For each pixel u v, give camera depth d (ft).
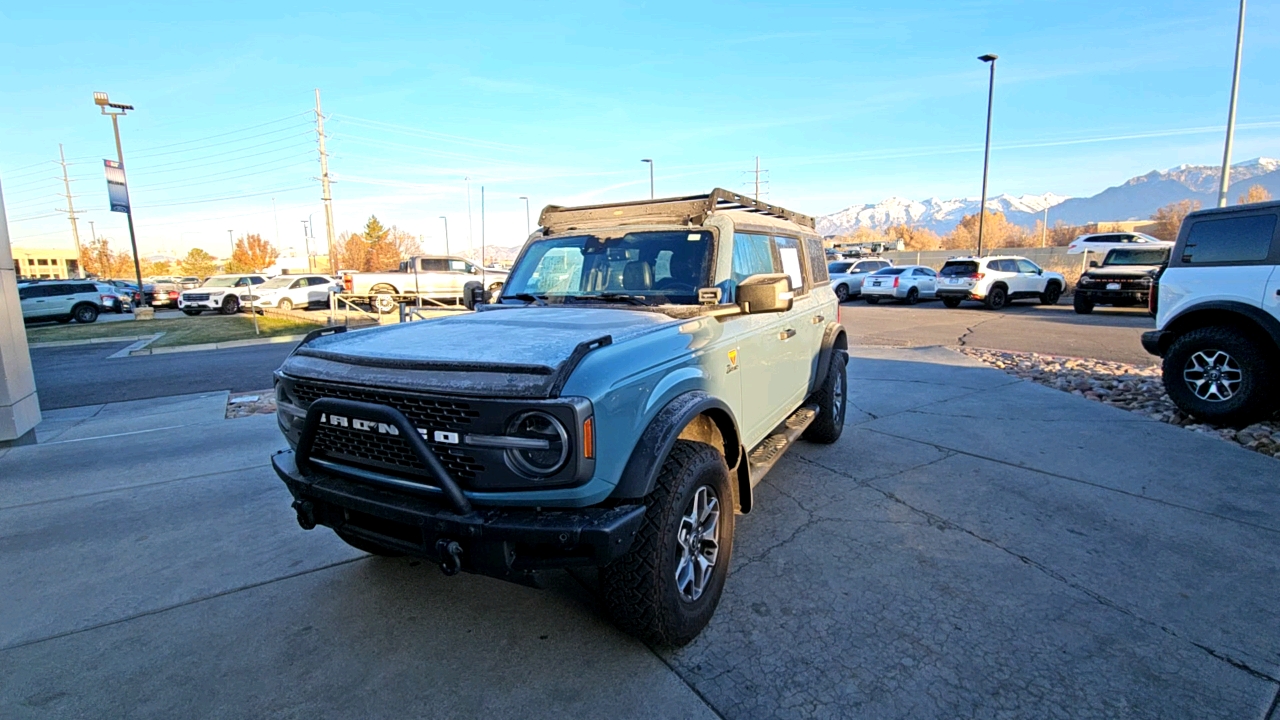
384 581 11.38
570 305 12.44
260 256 266.16
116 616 10.42
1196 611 9.81
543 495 7.59
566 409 7.27
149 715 8.08
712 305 11.20
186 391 31.40
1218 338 19.27
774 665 8.76
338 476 9.06
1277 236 18.39
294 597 10.89
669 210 13.00
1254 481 15.16
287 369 9.67
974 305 75.82
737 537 12.67
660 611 8.54
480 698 8.23
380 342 9.68
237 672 8.91
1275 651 8.84
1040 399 24.32
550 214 14.89
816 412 16.90
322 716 8.00
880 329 50.16
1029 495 14.57
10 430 21.26
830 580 10.96
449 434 7.73
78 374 37.83
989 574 11.06
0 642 9.75
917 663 8.72
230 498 15.75
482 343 8.96
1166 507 13.73
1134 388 25.39
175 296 121.08
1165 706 7.82
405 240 266.16
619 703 8.07
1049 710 7.79
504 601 10.63
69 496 16.10
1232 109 60.80
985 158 79.15
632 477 8.07
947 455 17.61
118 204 99.81
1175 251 20.94
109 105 98.63
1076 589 10.52
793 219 17.71
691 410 8.94
